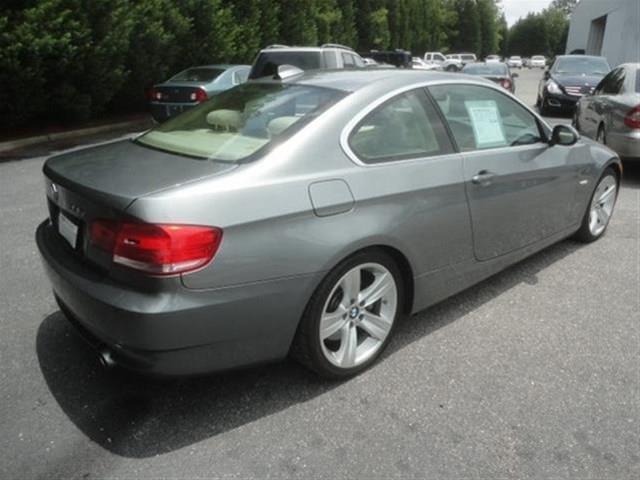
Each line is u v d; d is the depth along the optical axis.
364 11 33.12
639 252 4.70
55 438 2.41
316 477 2.21
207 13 14.45
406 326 3.43
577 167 4.21
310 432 2.47
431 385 2.82
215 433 2.46
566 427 2.52
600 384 2.84
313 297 2.57
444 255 3.16
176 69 14.41
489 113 3.54
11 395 2.69
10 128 10.62
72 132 11.12
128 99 13.37
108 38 10.52
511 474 2.24
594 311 3.64
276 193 2.40
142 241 2.16
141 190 2.26
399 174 2.83
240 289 2.31
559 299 3.81
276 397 2.71
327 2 25.47
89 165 2.68
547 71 15.45
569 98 13.58
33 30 9.02
